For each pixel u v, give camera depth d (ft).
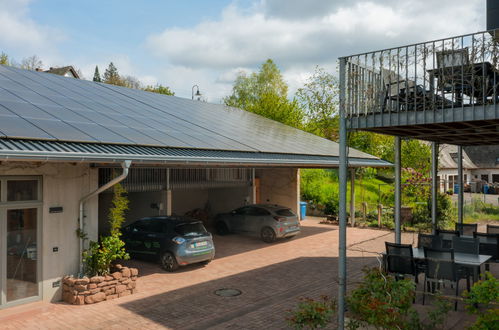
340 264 25.72
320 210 82.84
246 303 31.42
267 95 123.34
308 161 48.85
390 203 86.33
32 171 30.12
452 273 27.86
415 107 25.79
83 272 32.76
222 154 39.11
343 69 27.96
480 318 18.95
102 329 26.07
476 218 76.33
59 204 31.71
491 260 34.76
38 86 44.37
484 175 161.17
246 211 58.23
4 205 28.89
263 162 41.75
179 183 56.13
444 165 138.51
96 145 30.04
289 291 34.58
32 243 30.45
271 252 50.16
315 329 24.97
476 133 32.09
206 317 28.40
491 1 37.63
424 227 63.62
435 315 22.59
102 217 58.70
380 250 46.34
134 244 44.27
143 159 30.60
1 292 28.96
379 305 21.53
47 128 29.86
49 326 26.43
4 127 27.27
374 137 121.19
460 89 27.07
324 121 132.26
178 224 42.32
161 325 26.84
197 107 67.41
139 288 35.37
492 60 23.43
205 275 39.83
